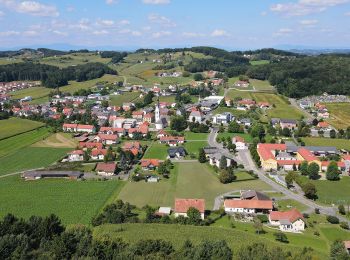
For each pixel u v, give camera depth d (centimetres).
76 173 18162
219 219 13650
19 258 9412
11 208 14375
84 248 9844
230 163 19388
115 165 18850
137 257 9556
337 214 14238
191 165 19900
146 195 15838
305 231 12825
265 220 13562
